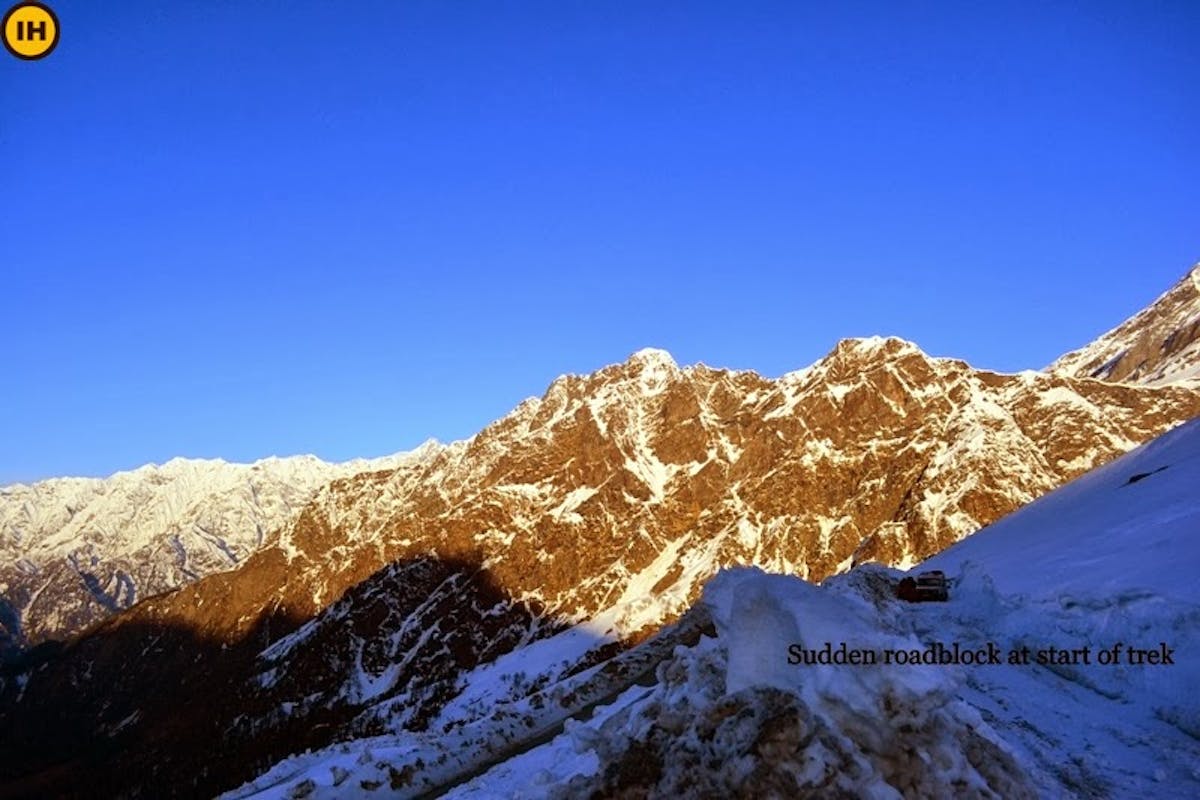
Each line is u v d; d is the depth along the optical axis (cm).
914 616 2855
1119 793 1573
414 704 13925
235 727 15800
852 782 1213
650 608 14250
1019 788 1340
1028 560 3694
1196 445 4512
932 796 1250
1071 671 2147
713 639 1719
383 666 15925
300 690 16162
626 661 3438
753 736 1251
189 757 15712
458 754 2702
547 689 3275
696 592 14350
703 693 1430
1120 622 2178
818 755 1218
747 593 1467
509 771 2100
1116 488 4666
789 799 1190
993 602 2730
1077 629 2245
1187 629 2064
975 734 1409
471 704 12850
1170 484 3894
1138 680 2000
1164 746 1755
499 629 15850
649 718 1492
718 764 1262
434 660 15475
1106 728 1856
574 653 13688
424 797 2453
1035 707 1948
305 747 13725
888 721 1298
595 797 1301
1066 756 1712
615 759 1366
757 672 1381
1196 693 1866
